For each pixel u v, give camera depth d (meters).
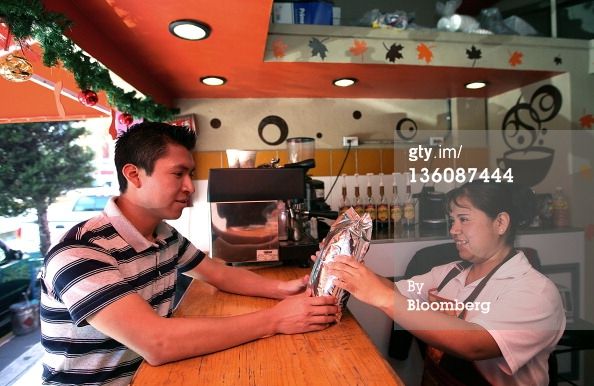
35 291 3.05
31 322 2.84
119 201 0.98
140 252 0.94
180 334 0.67
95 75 1.26
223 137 2.35
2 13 0.90
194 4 1.18
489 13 1.94
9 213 3.92
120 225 0.92
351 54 1.74
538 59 1.92
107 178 3.77
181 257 1.11
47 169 4.06
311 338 0.75
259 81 2.01
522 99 2.22
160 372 0.64
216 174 1.24
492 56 1.87
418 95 2.41
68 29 1.06
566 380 0.82
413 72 1.91
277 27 1.68
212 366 0.65
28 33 0.96
